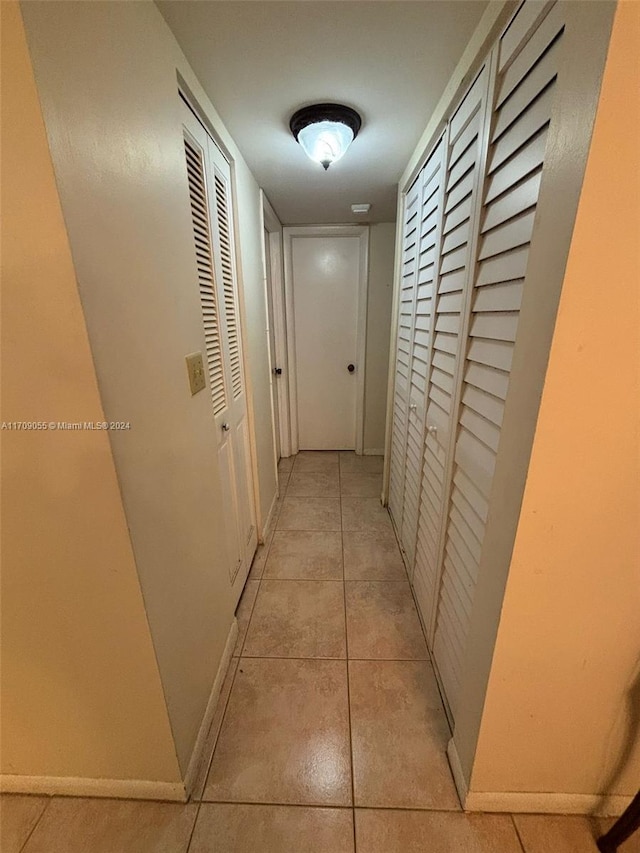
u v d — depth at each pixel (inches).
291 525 88.0
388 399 90.0
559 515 26.2
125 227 26.9
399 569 72.5
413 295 64.9
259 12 31.9
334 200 84.4
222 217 53.7
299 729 44.3
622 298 21.5
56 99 20.1
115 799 38.0
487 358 34.1
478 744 34.0
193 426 39.8
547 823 35.8
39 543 28.0
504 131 30.6
